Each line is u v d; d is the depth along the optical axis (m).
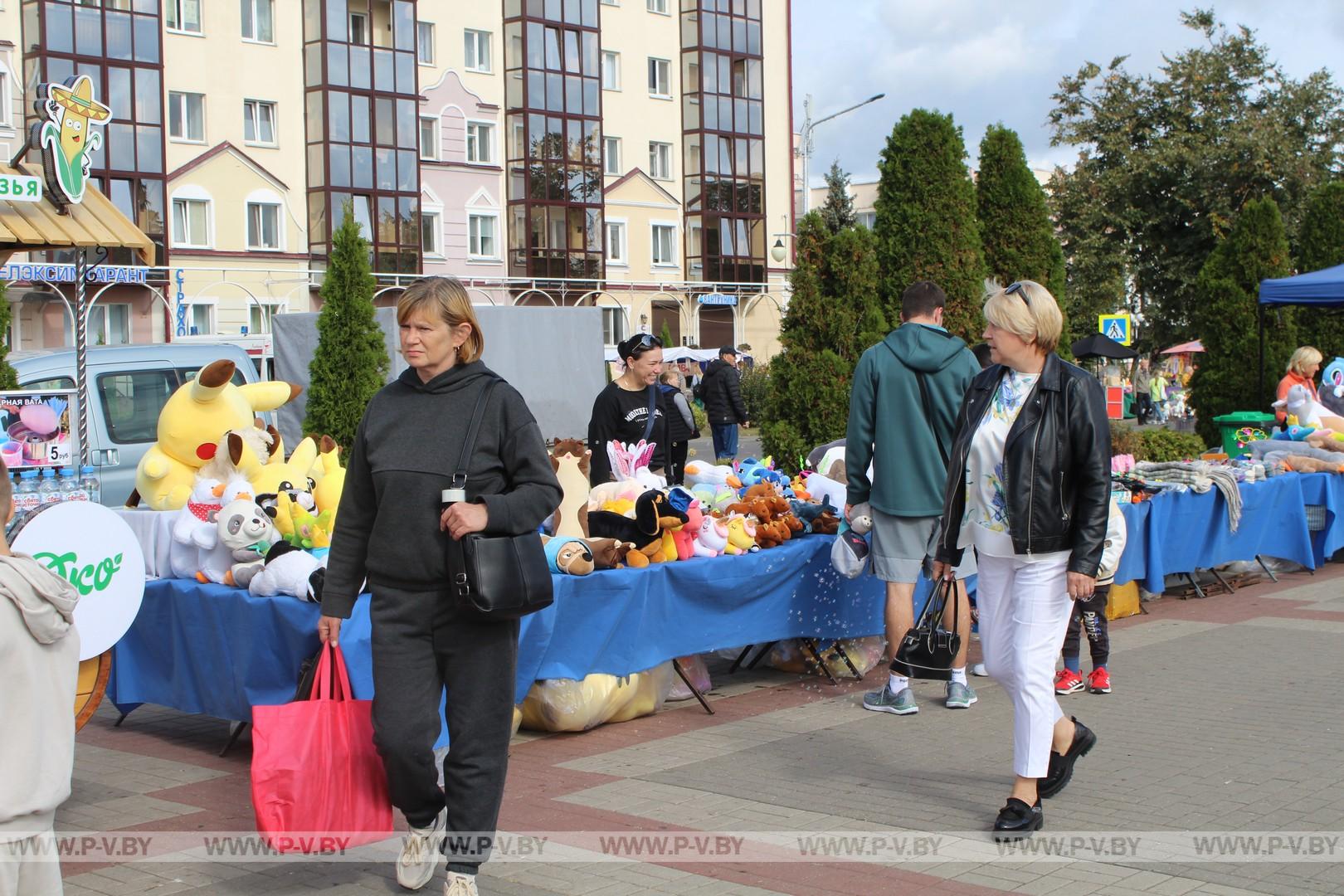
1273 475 11.09
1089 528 4.62
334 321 13.79
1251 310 17.11
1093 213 36.66
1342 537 11.60
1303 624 9.05
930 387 6.52
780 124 53.06
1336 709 6.61
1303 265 17.98
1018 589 4.74
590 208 45.91
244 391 7.41
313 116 38.97
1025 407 4.67
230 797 5.39
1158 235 37.84
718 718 6.68
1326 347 17.27
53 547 4.88
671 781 5.52
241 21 37.66
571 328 18.58
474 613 3.97
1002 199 12.72
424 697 4.03
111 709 7.13
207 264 36.69
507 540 3.96
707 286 49.62
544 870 4.46
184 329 35.03
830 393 10.42
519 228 44.53
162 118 35.56
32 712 3.08
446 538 3.97
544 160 44.53
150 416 10.55
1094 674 7.07
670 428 8.29
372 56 39.84
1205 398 17.48
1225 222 35.59
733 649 7.54
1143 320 38.56
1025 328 4.68
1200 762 5.68
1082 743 5.05
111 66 34.53
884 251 11.35
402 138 40.75
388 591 4.04
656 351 7.71
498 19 44.19
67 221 7.41
